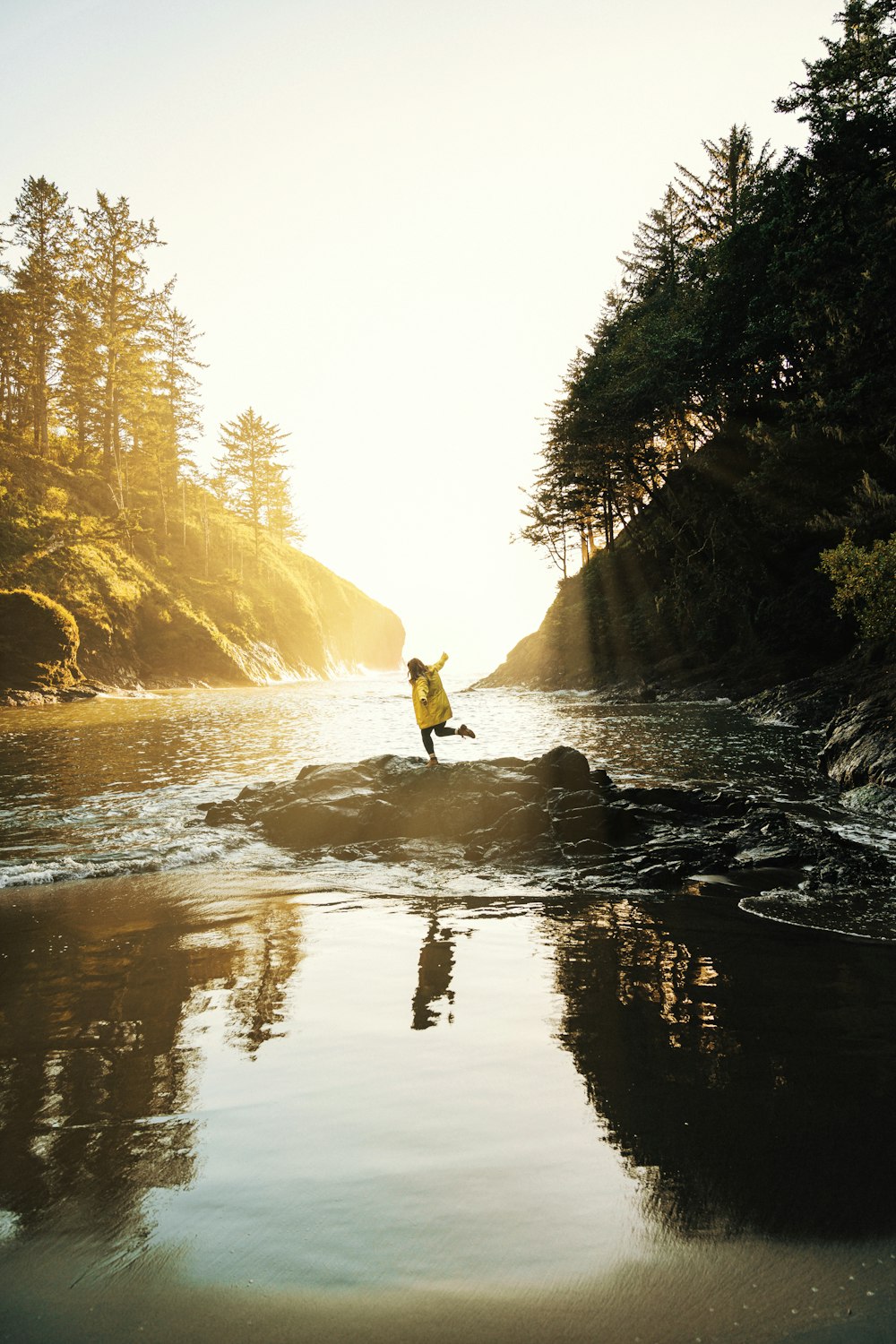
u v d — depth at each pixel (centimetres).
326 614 10881
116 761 1673
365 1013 395
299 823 929
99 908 625
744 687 3312
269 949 512
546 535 5534
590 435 4253
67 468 7075
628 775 1328
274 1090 310
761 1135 272
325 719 2902
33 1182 248
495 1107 295
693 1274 202
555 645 5181
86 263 7000
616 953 497
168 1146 268
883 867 737
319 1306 192
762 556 3681
